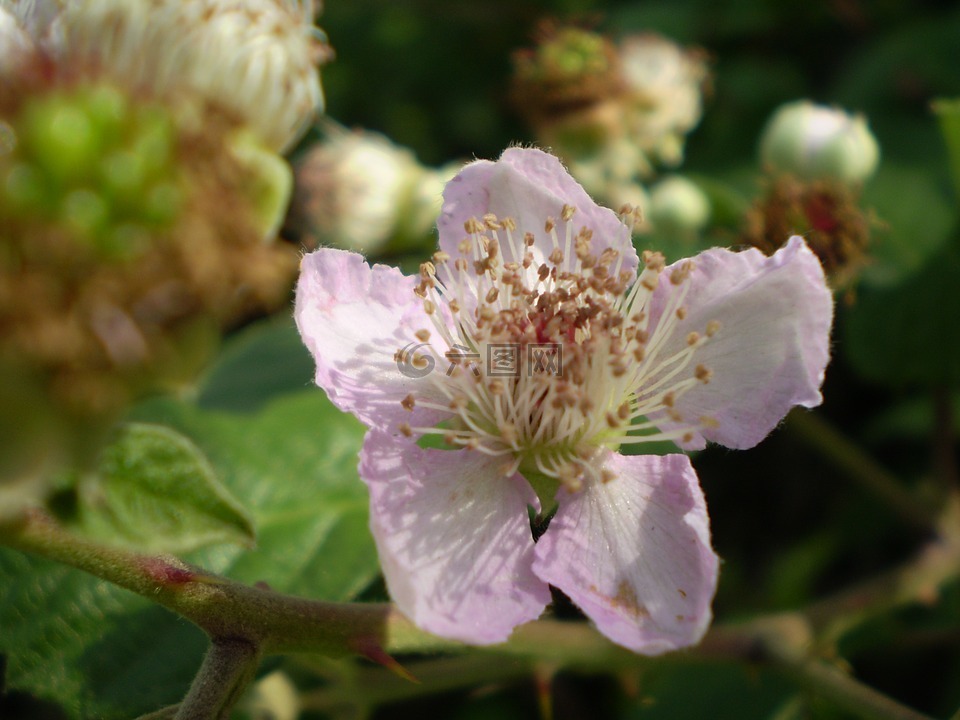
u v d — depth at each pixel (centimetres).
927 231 12
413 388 7
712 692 10
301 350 11
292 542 8
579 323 7
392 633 7
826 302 7
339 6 19
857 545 12
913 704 11
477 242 8
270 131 6
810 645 9
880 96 15
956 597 11
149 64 6
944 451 11
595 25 17
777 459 13
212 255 5
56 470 5
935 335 11
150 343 5
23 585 8
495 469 7
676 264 7
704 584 7
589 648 8
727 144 16
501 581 7
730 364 7
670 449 8
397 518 7
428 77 19
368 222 12
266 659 8
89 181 5
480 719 12
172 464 6
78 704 8
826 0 16
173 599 6
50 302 5
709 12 17
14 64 5
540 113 14
